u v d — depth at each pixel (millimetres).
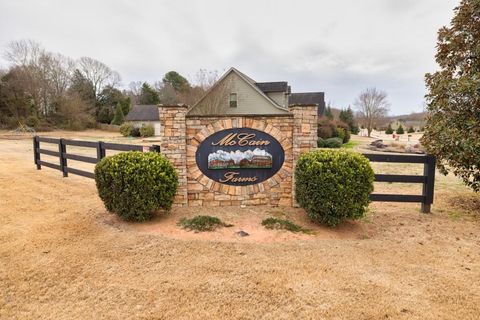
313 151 4715
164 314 2326
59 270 3016
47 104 36219
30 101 33906
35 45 36500
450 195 6141
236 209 5121
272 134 5234
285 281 2789
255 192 5312
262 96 18984
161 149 5172
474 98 4828
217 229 4176
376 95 41281
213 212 4949
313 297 2531
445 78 5449
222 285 2729
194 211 5004
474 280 2805
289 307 2406
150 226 4305
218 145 5242
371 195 5129
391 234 4074
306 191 4270
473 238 3908
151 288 2688
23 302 2496
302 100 30375
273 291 2619
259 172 5305
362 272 2959
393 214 4977
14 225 4340
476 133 4672
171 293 2609
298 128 5133
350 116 38625
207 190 5297
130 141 24438
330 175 4043
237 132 5230
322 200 4117
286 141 5250
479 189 5152
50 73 37188
